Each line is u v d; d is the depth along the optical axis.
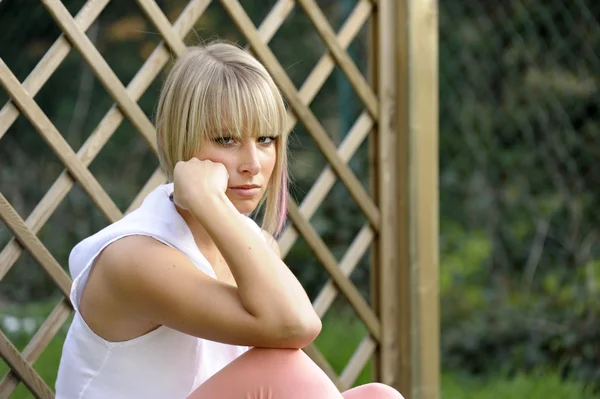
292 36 6.48
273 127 2.01
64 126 6.27
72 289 1.99
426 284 3.24
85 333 2.00
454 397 4.24
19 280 5.71
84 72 6.29
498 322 4.79
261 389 1.87
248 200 2.02
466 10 5.31
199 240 2.06
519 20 5.16
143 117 2.72
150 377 1.98
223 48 2.03
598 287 4.87
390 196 3.24
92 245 1.96
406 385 3.25
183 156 2.00
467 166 5.38
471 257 5.36
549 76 5.11
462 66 5.34
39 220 2.56
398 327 3.27
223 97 1.93
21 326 4.77
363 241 3.22
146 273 1.86
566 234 5.01
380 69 3.19
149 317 1.90
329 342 4.87
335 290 3.18
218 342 1.92
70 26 2.58
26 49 5.87
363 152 5.19
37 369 4.15
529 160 5.19
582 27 4.96
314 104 6.42
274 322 1.82
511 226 5.23
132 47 6.45
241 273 1.83
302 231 3.06
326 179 3.13
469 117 5.34
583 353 4.55
